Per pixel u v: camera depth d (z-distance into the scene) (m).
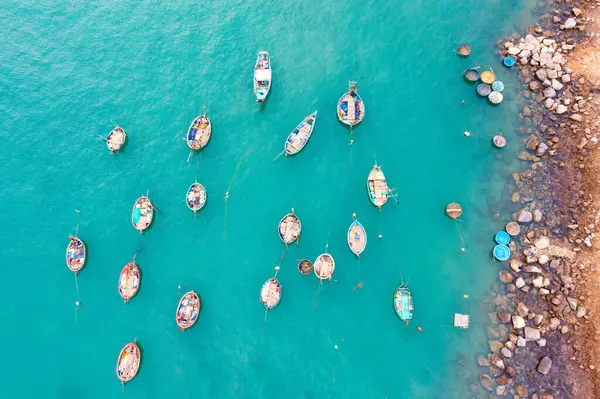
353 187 44.94
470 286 40.28
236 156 47.81
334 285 41.53
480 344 38.16
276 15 54.72
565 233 39.84
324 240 43.12
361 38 52.09
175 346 41.25
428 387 37.69
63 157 50.09
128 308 42.69
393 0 53.91
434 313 39.75
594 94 44.00
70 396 40.38
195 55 53.62
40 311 43.50
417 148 45.97
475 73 47.69
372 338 39.75
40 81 54.38
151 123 50.47
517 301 38.72
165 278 43.41
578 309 37.00
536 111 44.94
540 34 48.38
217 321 41.66
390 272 41.53
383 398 37.78
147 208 45.44
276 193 45.81
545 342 36.75
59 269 44.97
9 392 40.94
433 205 43.50
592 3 48.56
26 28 58.00
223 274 43.22
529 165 43.25
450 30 51.00
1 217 47.88
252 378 39.72
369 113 47.78
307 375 39.31
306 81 50.22
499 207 42.41
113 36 56.28
